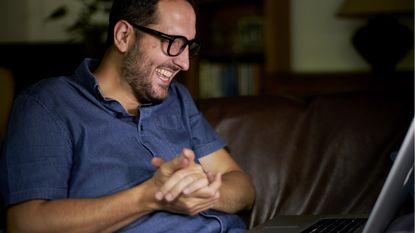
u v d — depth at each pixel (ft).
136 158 4.89
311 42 11.64
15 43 14.43
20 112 4.78
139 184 4.69
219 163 5.63
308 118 6.11
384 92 6.25
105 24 12.95
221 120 6.13
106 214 4.36
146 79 5.01
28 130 4.66
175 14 4.94
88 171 4.76
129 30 5.00
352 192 5.74
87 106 4.91
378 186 5.70
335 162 5.87
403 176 3.58
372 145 5.88
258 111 6.16
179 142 5.33
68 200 4.45
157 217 4.72
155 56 4.95
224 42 12.29
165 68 5.02
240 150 6.00
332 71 10.90
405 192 3.98
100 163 4.78
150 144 5.06
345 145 5.91
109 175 4.77
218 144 5.69
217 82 11.94
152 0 4.95
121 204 4.35
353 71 10.58
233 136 6.06
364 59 10.48
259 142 6.01
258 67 11.61
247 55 11.82
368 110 6.05
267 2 11.07
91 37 12.85
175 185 4.07
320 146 5.96
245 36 11.91
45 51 13.55
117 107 4.97
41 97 4.83
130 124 5.02
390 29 10.01
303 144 5.98
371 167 5.80
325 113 6.10
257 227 4.91
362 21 11.17
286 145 5.98
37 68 13.62
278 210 5.76
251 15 12.07
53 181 4.56
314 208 5.73
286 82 10.78
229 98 6.39
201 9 12.24
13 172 4.56
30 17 14.93
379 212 3.63
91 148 4.79
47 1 14.70
